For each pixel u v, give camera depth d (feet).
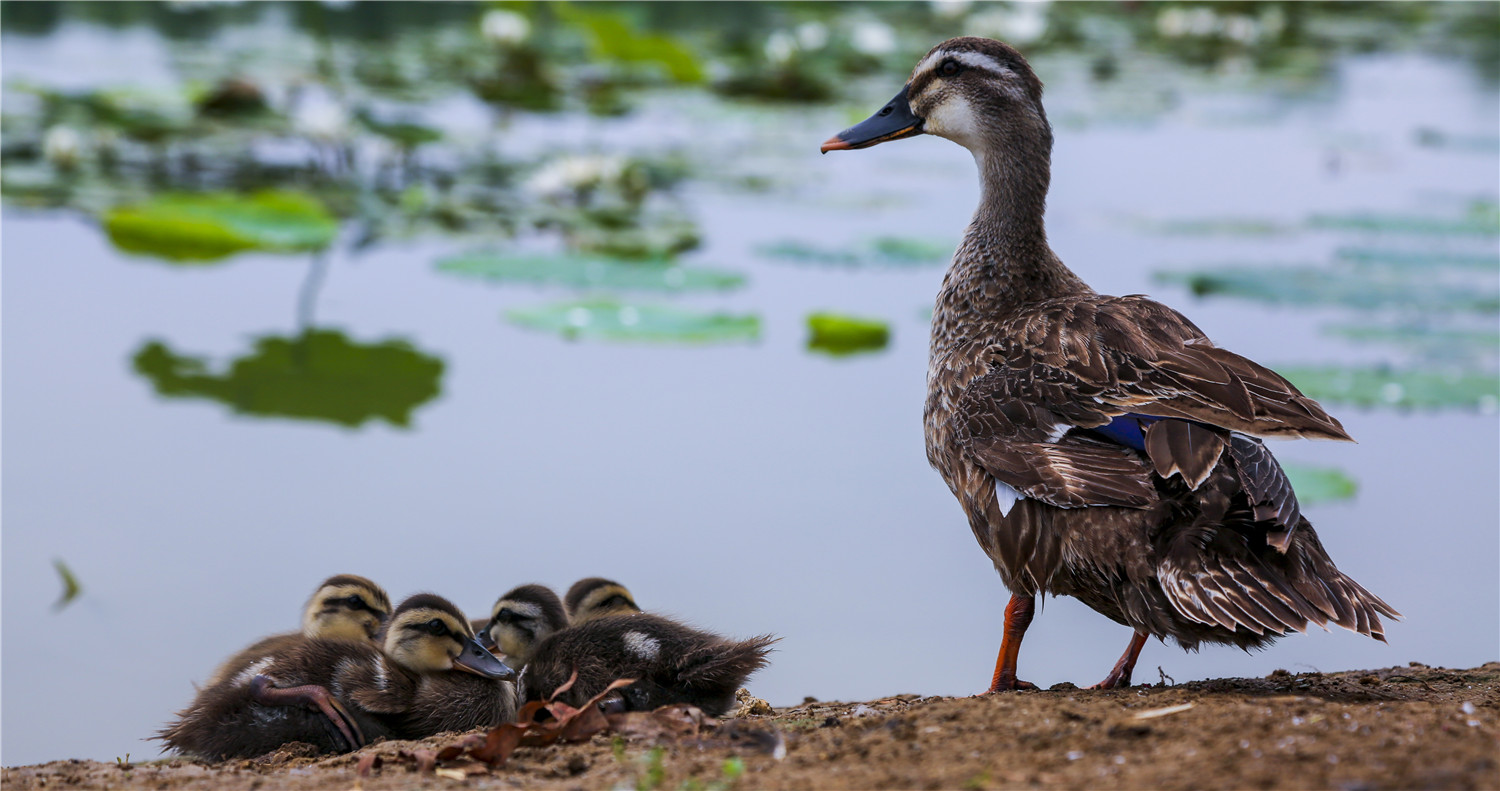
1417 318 52.95
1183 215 67.41
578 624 27.32
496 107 83.30
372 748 22.77
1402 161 82.84
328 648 25.75
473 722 25.99
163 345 50.34
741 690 28.96
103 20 105.29
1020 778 17.49
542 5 103.40
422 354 50.70
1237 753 17.70
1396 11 141.90
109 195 61.93
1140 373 23.68
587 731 21.62
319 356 50.08
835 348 51.55
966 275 28.63
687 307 52.65
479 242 59.57
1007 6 114.52
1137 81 98.99
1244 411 22.27
